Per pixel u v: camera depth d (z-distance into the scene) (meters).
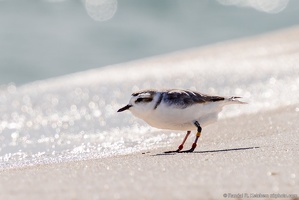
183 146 10.71
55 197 6.98
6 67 24.38
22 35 28.27
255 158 8.81
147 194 6.95
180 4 34.28
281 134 10.98
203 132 11.84
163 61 21.27
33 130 12.92
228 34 29.95
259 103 14.50
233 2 35.59
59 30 29.50
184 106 9.87
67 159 10.02
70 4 33.22
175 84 17.39
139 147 10.89
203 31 30.47
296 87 16.02
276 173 7.75
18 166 9.53
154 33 29.91
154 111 9.91
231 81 17.30
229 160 8.73
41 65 24.78
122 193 7.04
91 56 26.20
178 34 29.89
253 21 32.34
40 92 17.41
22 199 6.95
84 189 7.29
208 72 18.69
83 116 14.24
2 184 7.75
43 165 9.43
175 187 7.21
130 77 18.81
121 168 8.51
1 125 13.48
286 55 20.12
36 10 32.00
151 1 34.16
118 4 33.69
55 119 14.02
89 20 31.27
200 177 7.68
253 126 12.00
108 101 15.88
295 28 25.80
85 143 11.49
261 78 17.41
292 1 35.91
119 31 29.88
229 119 12.92
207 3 35.09
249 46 22.36
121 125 13.15
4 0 33.09
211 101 10.16
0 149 11.14
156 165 8.60
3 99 16.69
